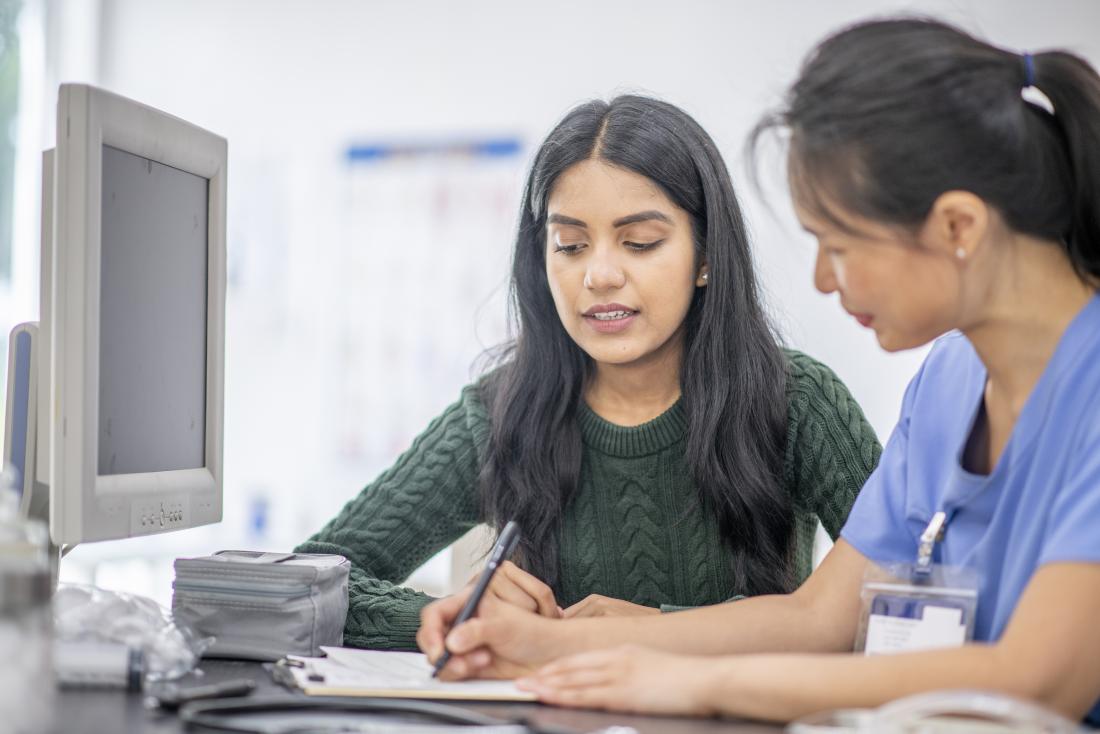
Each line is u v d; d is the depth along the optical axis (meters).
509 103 4.13
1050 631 0.95
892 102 1.00
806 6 3.77
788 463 1.64
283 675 1.19
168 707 1.01
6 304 4.11
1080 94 1.04
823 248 1.10
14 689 0.87
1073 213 1.05
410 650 1.50
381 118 4.27
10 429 1.46
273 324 4.34
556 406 1.68
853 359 3.48
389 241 4.25
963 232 1.01
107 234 1.31
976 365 1.24
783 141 1.11
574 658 1.10
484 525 1.85
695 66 3.88
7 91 4.15
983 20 3.43
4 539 0.90
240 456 4.34
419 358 4.21
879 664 0.98
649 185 1.52
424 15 4.23
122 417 1.35
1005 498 1.13
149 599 1.26
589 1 4.02
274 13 4.39
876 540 1.29
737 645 1.24
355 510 1.74
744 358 1.60
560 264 1.56
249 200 4.39
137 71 4.53
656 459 1.65
